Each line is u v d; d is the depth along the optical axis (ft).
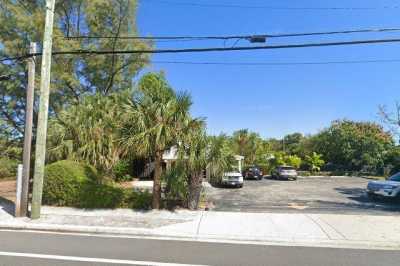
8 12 69.77
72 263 22.08
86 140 57.98
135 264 22.18
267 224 34.88
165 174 42.01
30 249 25.57
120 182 78.74
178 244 28.02
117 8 80.38
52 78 71.72
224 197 60.39
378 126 150.92
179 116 39.22
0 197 49.93
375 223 35.70
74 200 42.24
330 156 157.07
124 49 80.89
